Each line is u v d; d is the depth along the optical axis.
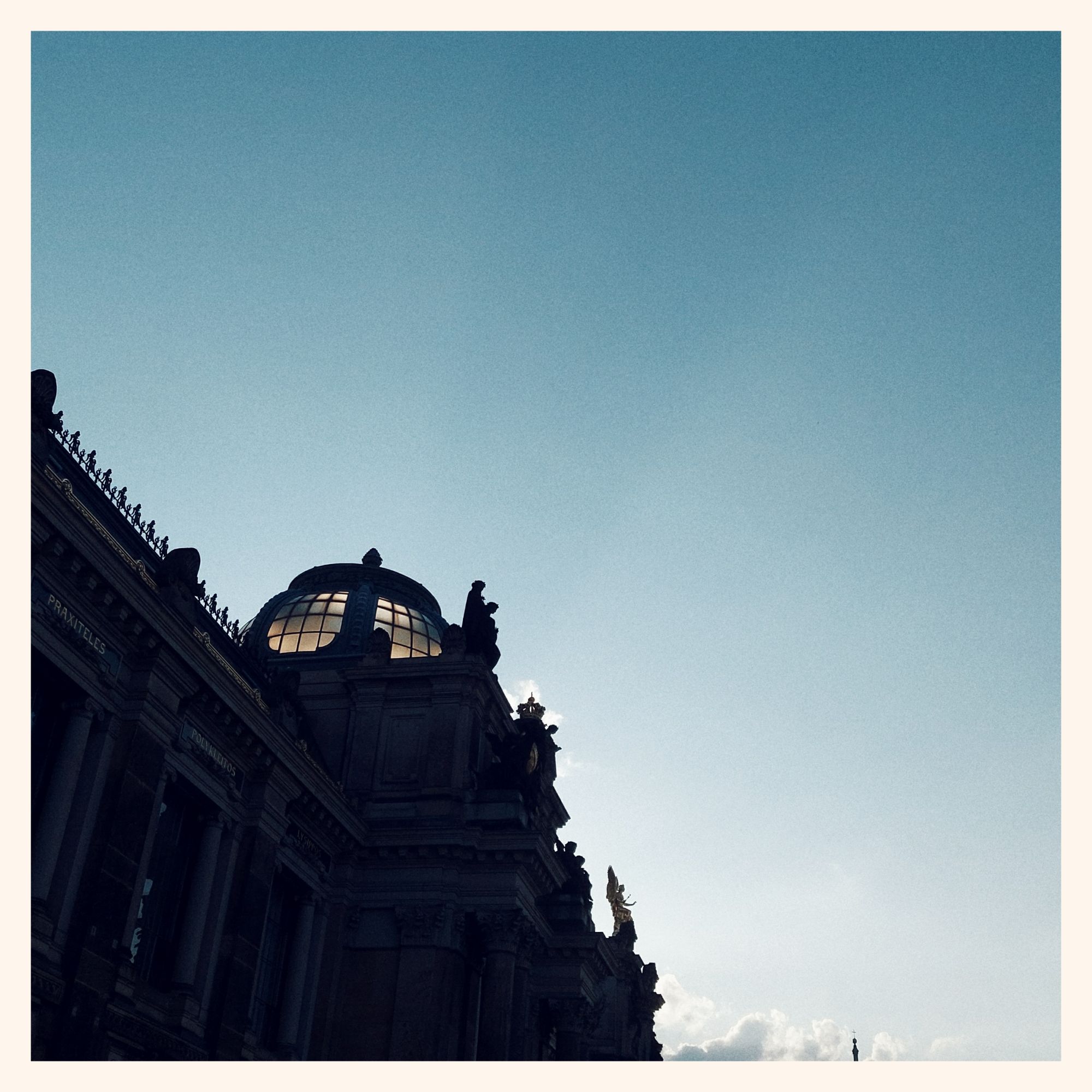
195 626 40.16
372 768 58.34
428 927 52.72
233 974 41.94
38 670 33.66
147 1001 38.22
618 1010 83.31
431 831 53.97
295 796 47.41
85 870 34.34
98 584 34.53
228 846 43.56
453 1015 52.56
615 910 89.00
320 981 51.78
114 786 35.56
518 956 55.44
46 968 32.16
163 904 40.28
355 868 54.62
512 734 59.94
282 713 48.53
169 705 38.41
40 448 31.73
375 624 68.06
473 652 60.78
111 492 42.25
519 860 54.00
